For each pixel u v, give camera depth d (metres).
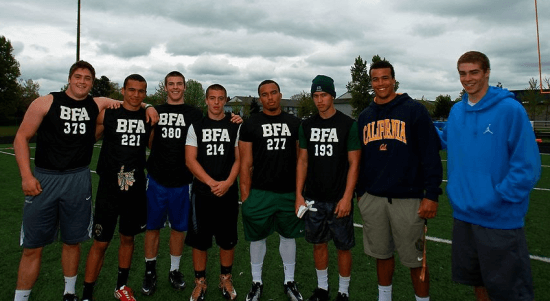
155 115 2.91
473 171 2.05
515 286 1.98
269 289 3.10
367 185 2.58
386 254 2.55
